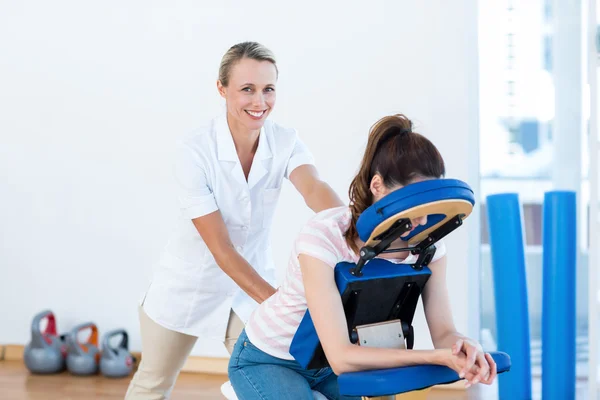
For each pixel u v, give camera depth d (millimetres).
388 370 1342
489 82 3293
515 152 3299
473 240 3295
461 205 1301
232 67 2012
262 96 2016
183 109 3453
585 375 3242
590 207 2639
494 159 3312
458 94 3213
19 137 3588
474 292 3307
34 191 3604
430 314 1558
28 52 3543
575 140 3229
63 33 3508
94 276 3592
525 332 2916
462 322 3229
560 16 3217
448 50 3211
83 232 3582
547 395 2865
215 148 2102
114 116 3506
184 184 2080
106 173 3533
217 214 2084
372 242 1356
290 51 3352
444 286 1562
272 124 2225
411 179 1385
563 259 2820
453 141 3225
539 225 3314
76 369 3432
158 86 3461
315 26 3322
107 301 3592
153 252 3533
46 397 3150
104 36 3479
